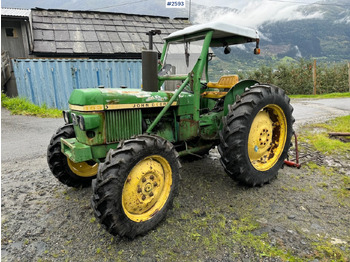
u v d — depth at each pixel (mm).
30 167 4004
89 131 2586
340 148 4605
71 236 2375
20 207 2854
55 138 3115
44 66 8984
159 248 2201
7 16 10008
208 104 4012
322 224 2484
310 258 2053
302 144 4957
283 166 3611
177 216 2654
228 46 4090
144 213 2432
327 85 21438
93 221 2584
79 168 3283
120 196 2180
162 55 3717
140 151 2270
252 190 3189
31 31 10539
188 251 2156
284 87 21531
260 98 3082
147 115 2988
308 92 21234
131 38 12180
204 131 3363
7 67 9766
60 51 10383
